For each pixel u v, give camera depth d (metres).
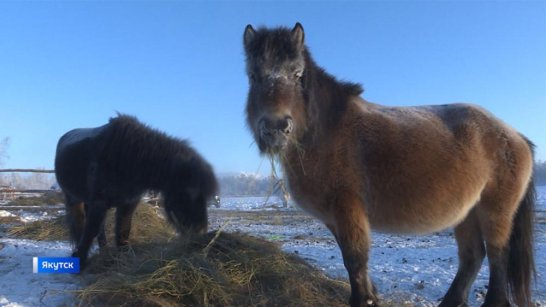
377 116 2.48
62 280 3.20
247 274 2.74
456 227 2.88
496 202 2.63
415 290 3.14
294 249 5.11
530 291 2.69
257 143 2.29
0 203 10.43
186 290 2.54
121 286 2.55
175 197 3.60
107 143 3.65
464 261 2.83
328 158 2.29
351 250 2.25
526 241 2.72
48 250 4.55
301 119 2.22
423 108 2.75
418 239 6.55
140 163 3.63
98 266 3.44
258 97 2.15
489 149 2.61
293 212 12.49
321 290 2.74
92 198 3.63
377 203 2.41
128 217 3.88
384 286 3.23
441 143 2.49
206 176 3.63
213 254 2.91
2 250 4.46
